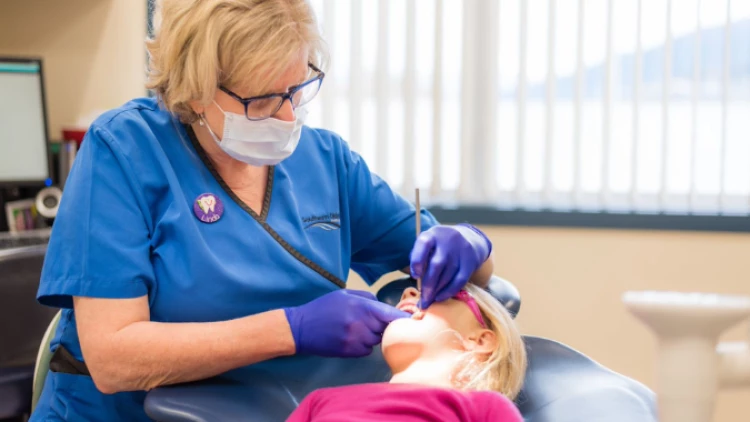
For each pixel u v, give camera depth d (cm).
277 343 120
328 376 133
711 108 240
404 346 122
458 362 121
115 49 252
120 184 124
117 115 131
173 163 132
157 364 115
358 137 253
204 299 126
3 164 225
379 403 103
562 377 123
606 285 248
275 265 134
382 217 159
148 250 124
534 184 251
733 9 236
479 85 250
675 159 243
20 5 251
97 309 117
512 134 251
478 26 248
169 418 109
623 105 244
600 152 246
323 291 141
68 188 124
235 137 126
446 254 127
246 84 121
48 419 132
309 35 125
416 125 253
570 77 245
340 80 254
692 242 243
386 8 248
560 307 251
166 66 124
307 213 144
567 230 248
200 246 126
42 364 140
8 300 157
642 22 239
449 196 255
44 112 229
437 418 101
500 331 124
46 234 224
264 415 113
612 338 250
